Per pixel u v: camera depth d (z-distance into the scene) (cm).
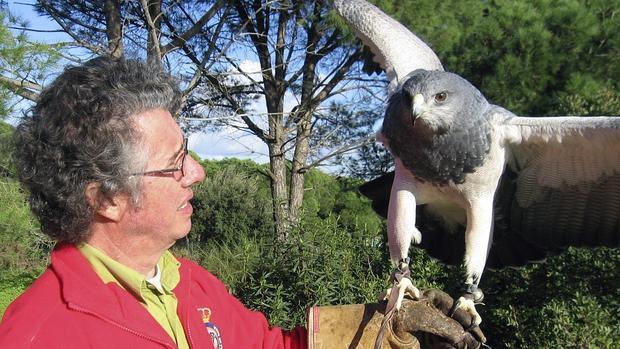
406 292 229
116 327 160
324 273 482
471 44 804
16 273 845
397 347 216
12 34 626
